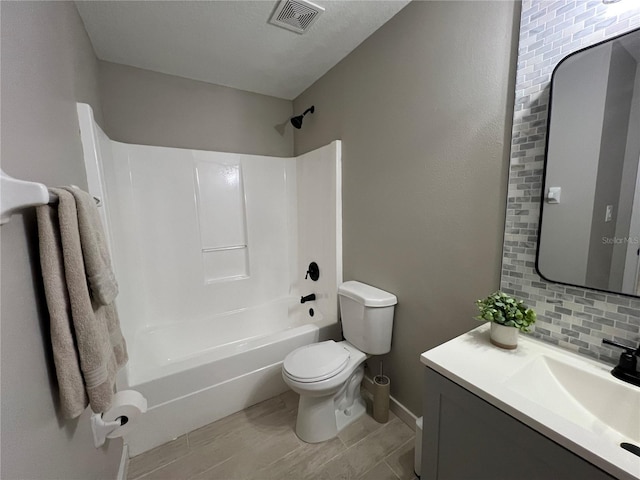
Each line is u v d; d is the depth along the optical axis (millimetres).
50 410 639
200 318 2244
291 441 1457
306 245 2438
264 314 2469
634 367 743
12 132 569
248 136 2387
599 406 762
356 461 1338
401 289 1542
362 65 1674
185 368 1494
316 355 1503
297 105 2463
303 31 1552
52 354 665
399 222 1514
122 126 1904
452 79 1191
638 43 722
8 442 481
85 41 1466
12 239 541
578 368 807
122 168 1866
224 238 2336
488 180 1091
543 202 920
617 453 521
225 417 1621
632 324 772
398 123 1468
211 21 1460
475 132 1122
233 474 1281
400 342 1583
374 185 1658
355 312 1638
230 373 1619
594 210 821
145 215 1991
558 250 901
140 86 1945
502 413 680
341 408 1623
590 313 853
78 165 1161
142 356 1798
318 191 2178
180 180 2100
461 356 880
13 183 467
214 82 2180
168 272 2109
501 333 923
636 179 744
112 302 822
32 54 711
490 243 1104
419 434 1226
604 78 779
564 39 848
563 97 856
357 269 1861
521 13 942
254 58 1829
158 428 1432
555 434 579
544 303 956
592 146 812
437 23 1233
